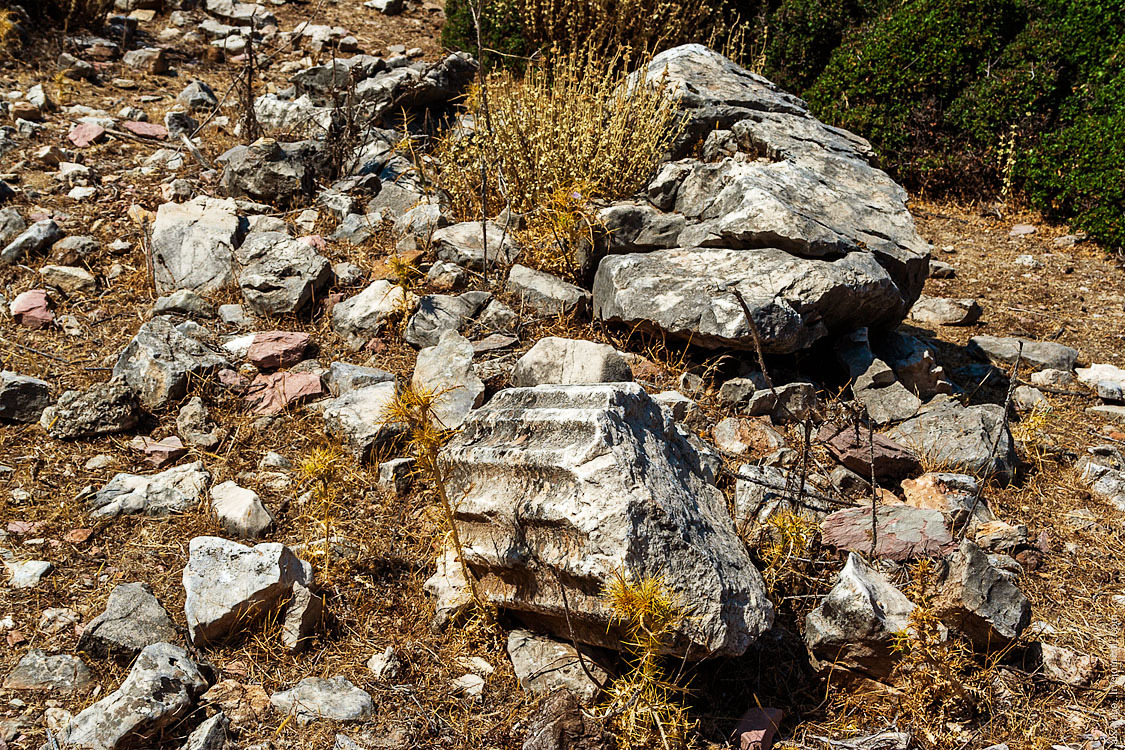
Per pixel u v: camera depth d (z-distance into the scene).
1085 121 8.27
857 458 4.33
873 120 8.78
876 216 5.36
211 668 3.21
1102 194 7.87
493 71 7.86
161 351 4.50
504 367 4.59
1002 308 6.79
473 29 8.96
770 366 4.83
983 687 3.47
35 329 4.82
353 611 3.53
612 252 5.16
